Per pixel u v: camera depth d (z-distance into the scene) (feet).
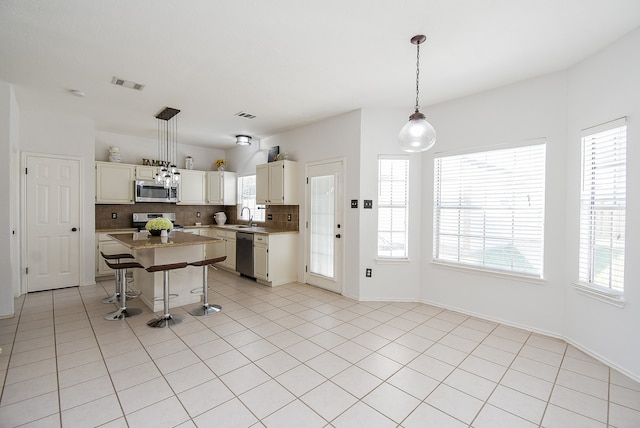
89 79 9.97
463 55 8.30
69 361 7.61
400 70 9.23
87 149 14.38
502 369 7.45
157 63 8.88
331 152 13.88
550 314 9.37
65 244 14.01
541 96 9.46
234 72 9.45
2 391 6.35
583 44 7.68
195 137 18.24
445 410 5.96
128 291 12.96
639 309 6.90
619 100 7.38
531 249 9.75
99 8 6.42
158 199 17.83
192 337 9.11
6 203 10.21
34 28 7.13
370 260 12.65
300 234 15.62
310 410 5.91
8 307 10.37
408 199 12.48
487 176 10.66
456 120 11.37
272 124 15.10
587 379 7.03
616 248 7.54
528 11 6.43
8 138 10.17
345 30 7.21
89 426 5.41
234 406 5.99
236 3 6.24
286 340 8.95
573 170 8.75
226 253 18.07
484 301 10.74
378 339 9.07
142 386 6.61
